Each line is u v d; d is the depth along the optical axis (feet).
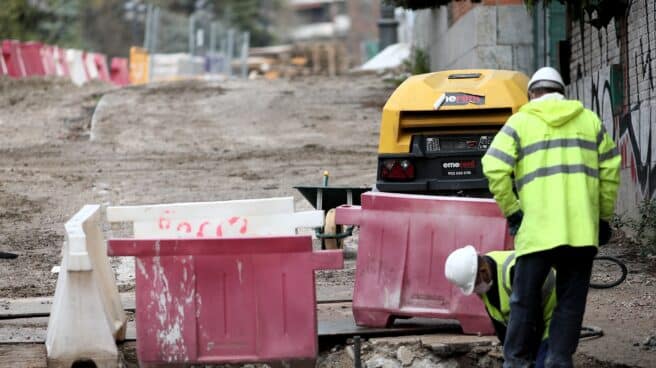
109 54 425.69
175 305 53.72
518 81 77.77
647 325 60.90
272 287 53.52
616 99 91.61
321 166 126.93
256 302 53.62
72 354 54.24
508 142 49.49
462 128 77.00
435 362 56.70
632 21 86.89
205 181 118.62
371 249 59.93
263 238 53.21
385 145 77.87
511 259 51.29
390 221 59.62
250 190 112.88
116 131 154.30
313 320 53.47
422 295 59.21
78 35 393.29
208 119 163.73
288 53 482.28
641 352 55.62
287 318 53.47
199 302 53.72
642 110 84.43
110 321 56.13
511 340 49.44
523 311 49.14
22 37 368.89
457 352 56.59
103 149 141.69
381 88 195.83
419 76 80.02
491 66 150.20
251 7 544.62
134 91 191.83
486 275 51.31
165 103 177.68
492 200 58.39
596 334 58.80
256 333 53.62
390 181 77.71
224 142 146.20
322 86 199.62
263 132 153.58
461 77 78.69
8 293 74.79
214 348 53.78
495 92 76.07
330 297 70.38
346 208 60.39
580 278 49.39
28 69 216.33
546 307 51.37
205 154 137.28
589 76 101.14
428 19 211.00
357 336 54.75
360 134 151.33
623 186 90.89
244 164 129.49
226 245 53.26
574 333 49.21
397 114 77.20
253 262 53.52
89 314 54.54
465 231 58.59
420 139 77.36
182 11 501.97
